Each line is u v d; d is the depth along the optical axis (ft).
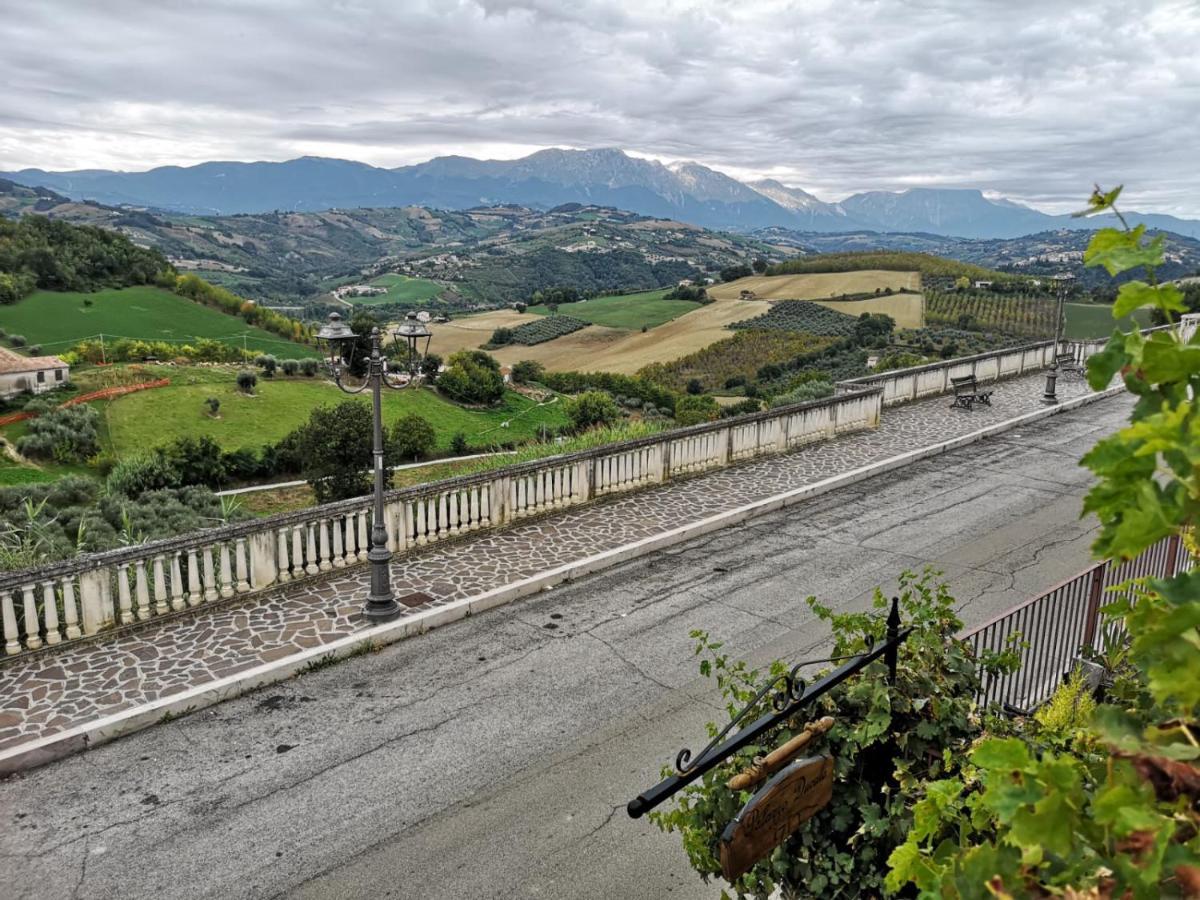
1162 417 4.80
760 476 56.13
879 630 14.89
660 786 10.89
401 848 21.52
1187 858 4.66
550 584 39.14
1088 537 43.62
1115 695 13.26
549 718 27.66
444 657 32.19
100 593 32.22
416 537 42.73
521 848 21.45
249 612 35.09
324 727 27.35
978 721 13.46
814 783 12.05
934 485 54.65
